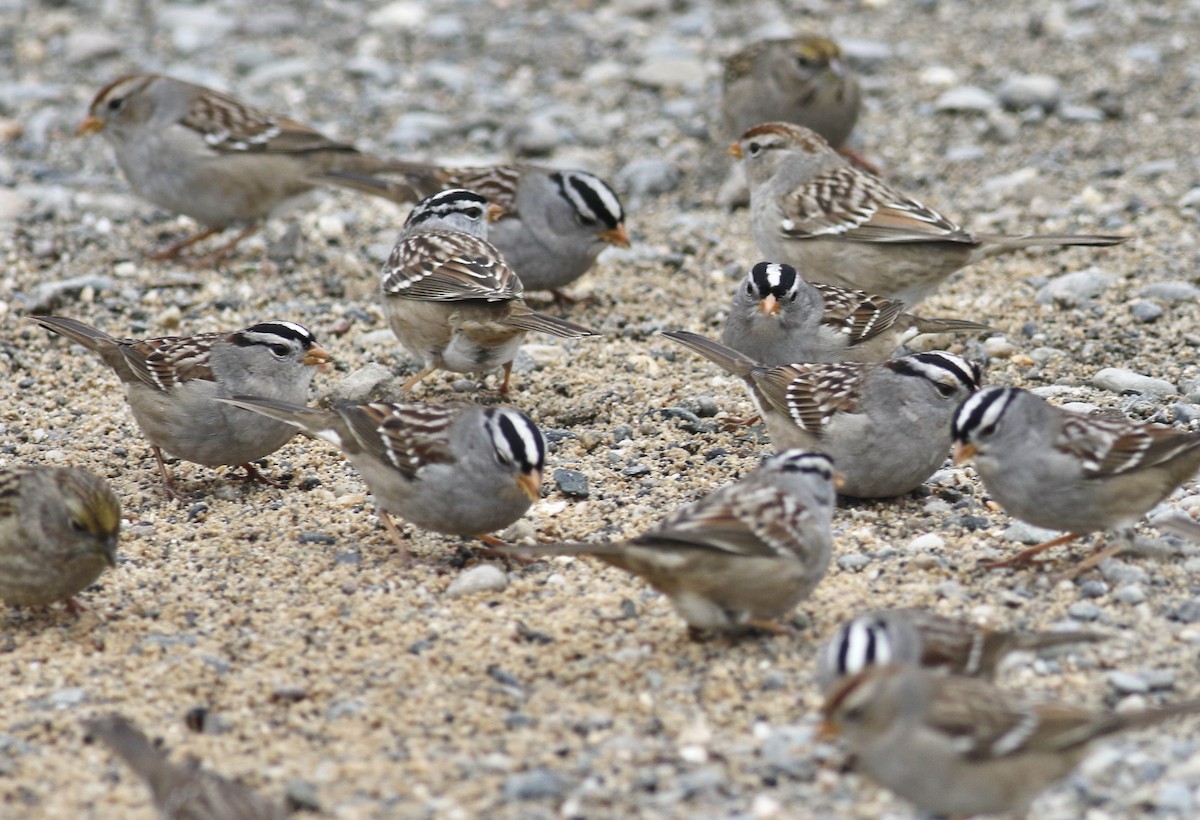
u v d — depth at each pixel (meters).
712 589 8.43
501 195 14.83
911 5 23.08
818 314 12.49
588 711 8.29
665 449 12.07
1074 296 14.70
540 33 22.94
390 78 21.50
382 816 7.35
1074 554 10.09
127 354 11.29
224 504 11.28
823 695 7.65
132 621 9.49
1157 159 17.98
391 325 13.18
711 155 19.03
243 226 16.38
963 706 6.88
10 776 7.84
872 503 11.09
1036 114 19.09
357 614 9.50
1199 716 8.05
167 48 22.81
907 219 14.01
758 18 22.97
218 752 7.99
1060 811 7.34
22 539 8.99
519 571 10.05
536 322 12.34
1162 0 22.39
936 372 10.53
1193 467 9.62
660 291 15.62
